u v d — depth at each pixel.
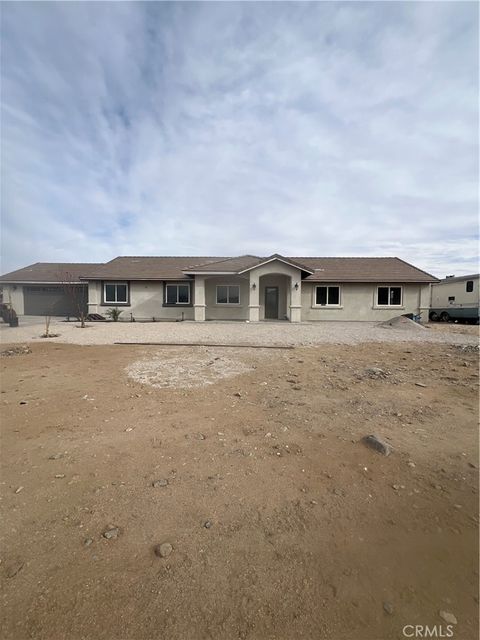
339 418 4.39
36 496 2.72
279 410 4.70
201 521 2.43
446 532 2.33
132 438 3.80
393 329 15.78
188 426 4.15
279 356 8.77
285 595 1.84
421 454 3.42
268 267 18.89
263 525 2.39
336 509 2.56
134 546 2.18
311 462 3.27
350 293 21.12
